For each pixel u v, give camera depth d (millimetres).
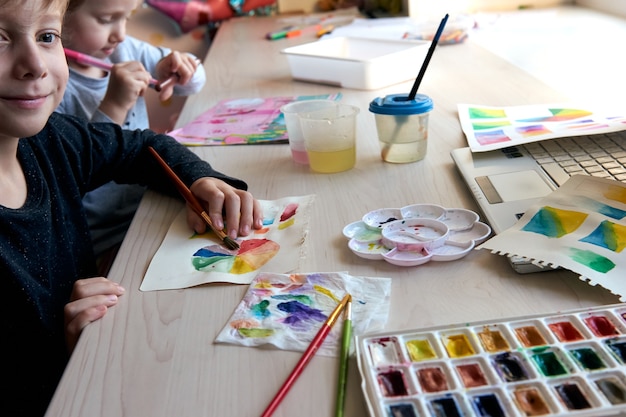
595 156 781
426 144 886
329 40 1488
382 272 608
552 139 854
